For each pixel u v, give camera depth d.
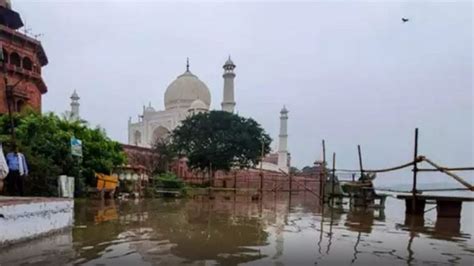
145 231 8.07
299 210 15.66
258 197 25.64
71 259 5.18
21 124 18.64
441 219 12.59
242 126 43.25
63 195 15.00
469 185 12.45
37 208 6.80
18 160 11.98
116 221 9.91
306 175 44.72
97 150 21.20
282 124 62.62
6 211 5.94
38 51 32.00
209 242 6.84
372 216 13.35
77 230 7.98
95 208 14.32
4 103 28.12
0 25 27.97
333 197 19.14
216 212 13.88
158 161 42.69
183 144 42.81
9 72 28.64
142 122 58.47
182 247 6.27
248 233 8.17
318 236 7.96
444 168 13.28
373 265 5.34
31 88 30.94
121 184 23.97
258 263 5.23
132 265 4.91
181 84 55.50
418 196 13.75
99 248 5.99
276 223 10.37
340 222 11.07
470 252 6.52
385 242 7.39
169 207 15.91
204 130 42.41
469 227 10.31
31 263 4.92
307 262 5.40
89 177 20.55
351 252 6.23
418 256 6.07
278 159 61.91
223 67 58.62
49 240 6.61
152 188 25.97
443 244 7.31
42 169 14.40
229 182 41.88
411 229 9.70
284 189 40.59
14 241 6.14
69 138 18.52
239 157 42.81
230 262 5.23
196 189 32.41
